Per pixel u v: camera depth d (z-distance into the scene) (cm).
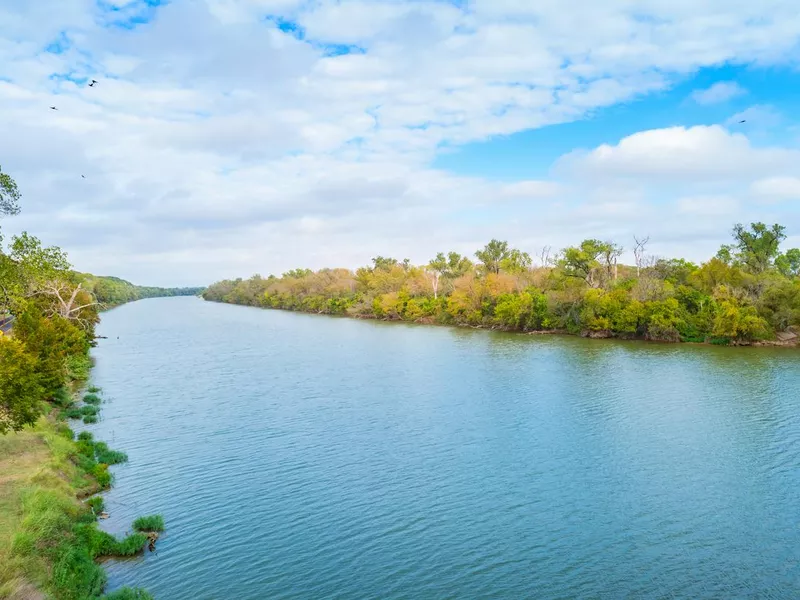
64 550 2595
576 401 5834
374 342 11500
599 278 13325
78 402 6075
